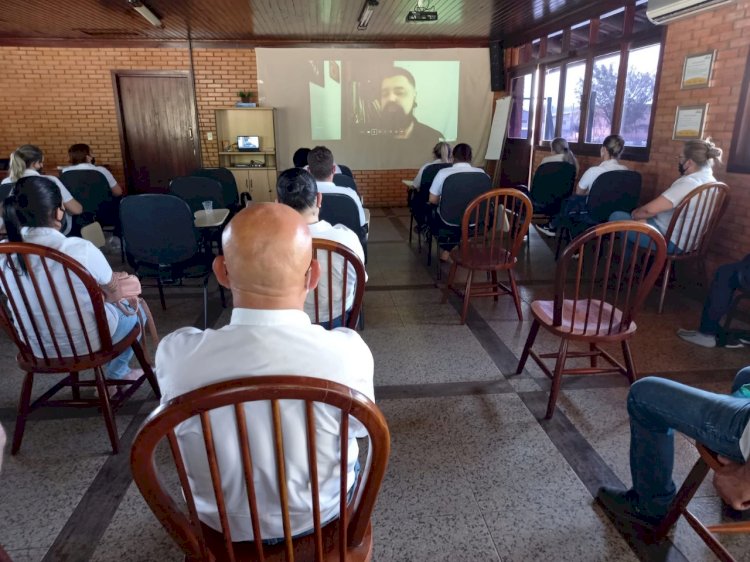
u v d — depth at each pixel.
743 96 3.21
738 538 1.47
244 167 7.11
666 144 4.00
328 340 0.84
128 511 1.59
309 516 0.92
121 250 4.53
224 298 3.40
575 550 1.44
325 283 1.93
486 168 7.71
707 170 3.01
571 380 2.36
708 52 3.48
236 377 0.79
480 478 1.73
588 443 1.91
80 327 1.80
